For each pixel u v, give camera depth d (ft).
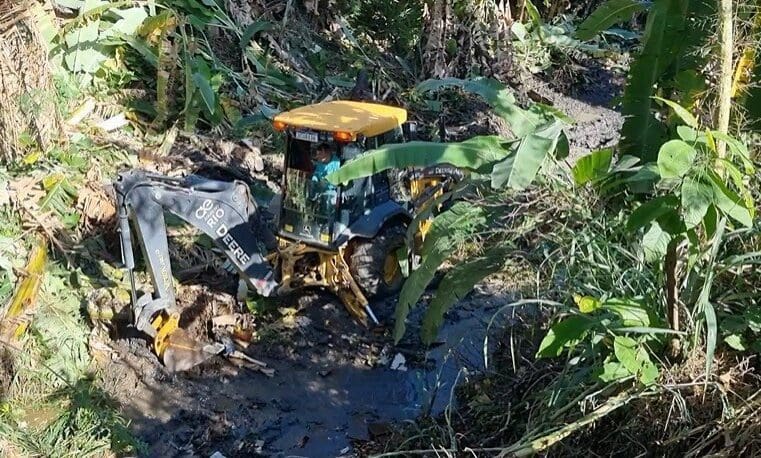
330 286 21.83
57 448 17.02
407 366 20.51
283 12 38.01
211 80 30.17
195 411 18.78
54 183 22.89
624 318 14.12
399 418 18.80
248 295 21.85
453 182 24.12
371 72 37.17
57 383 18.63
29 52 23.97
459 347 20.79
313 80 35.14
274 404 19.19
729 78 14.29
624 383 14.58
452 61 39.47
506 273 22.45
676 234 13.38
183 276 22.62
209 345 20.15
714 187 12.76
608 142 37.68
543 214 16.02
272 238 21.25
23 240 21.22
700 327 14.53
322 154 20.48
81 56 28.27
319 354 20.89
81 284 21.21
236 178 27.12
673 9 16.53
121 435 17.51
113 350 20.03
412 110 36.47
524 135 15.65
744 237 15.60
